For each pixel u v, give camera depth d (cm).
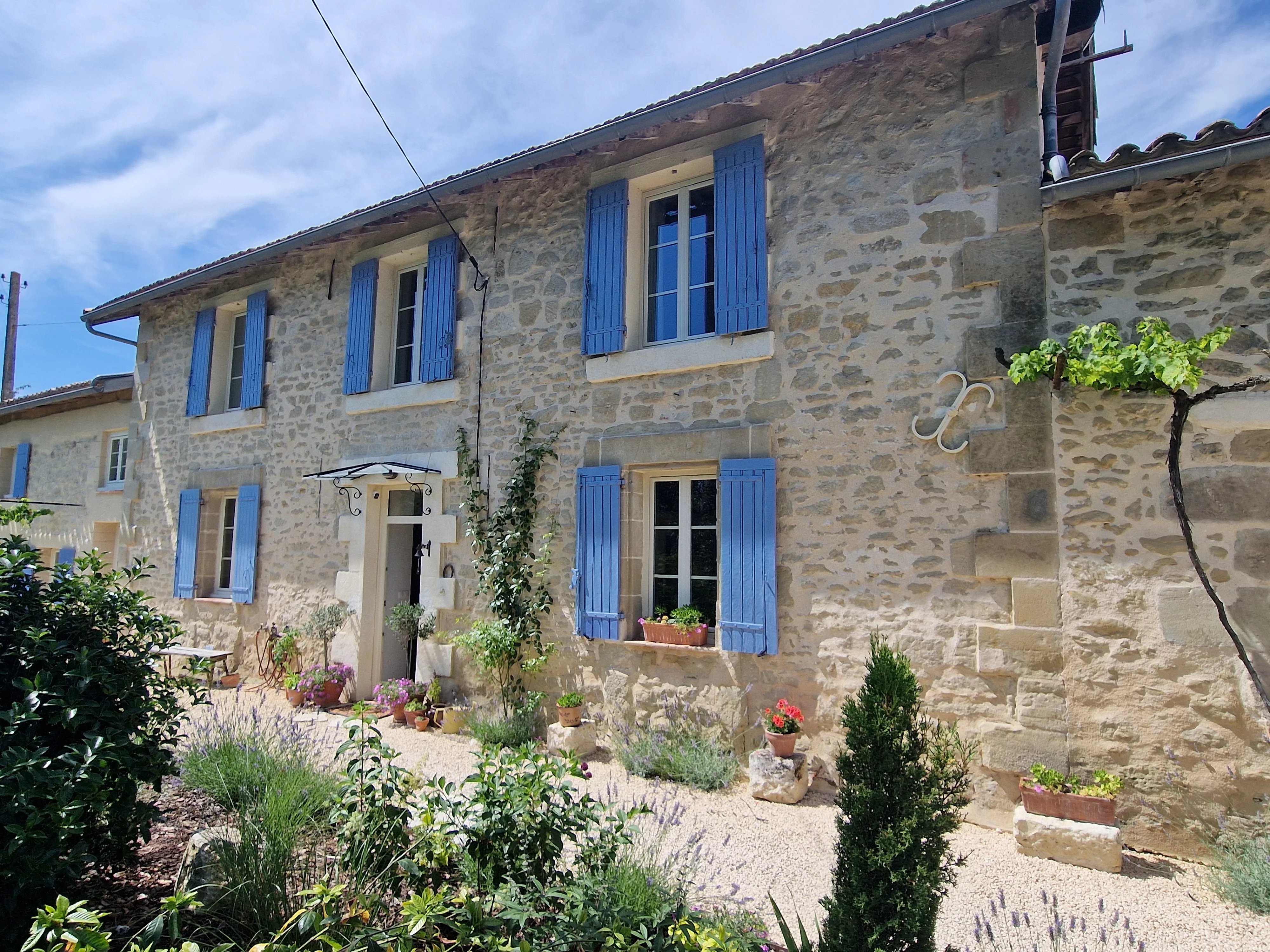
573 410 553
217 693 702
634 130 479
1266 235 346
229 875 250
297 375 746
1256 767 328
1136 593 357
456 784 431
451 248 635
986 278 407
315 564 705
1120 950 267
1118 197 377
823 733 435
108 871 283
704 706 473
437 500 619
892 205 442
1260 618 332
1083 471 374
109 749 251
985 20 423
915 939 201
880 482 429
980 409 404
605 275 540
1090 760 361
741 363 482
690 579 511
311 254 754
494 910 231
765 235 475
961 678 396
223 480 795
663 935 224
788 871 329
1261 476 337
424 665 606
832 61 409
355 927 202
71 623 294
